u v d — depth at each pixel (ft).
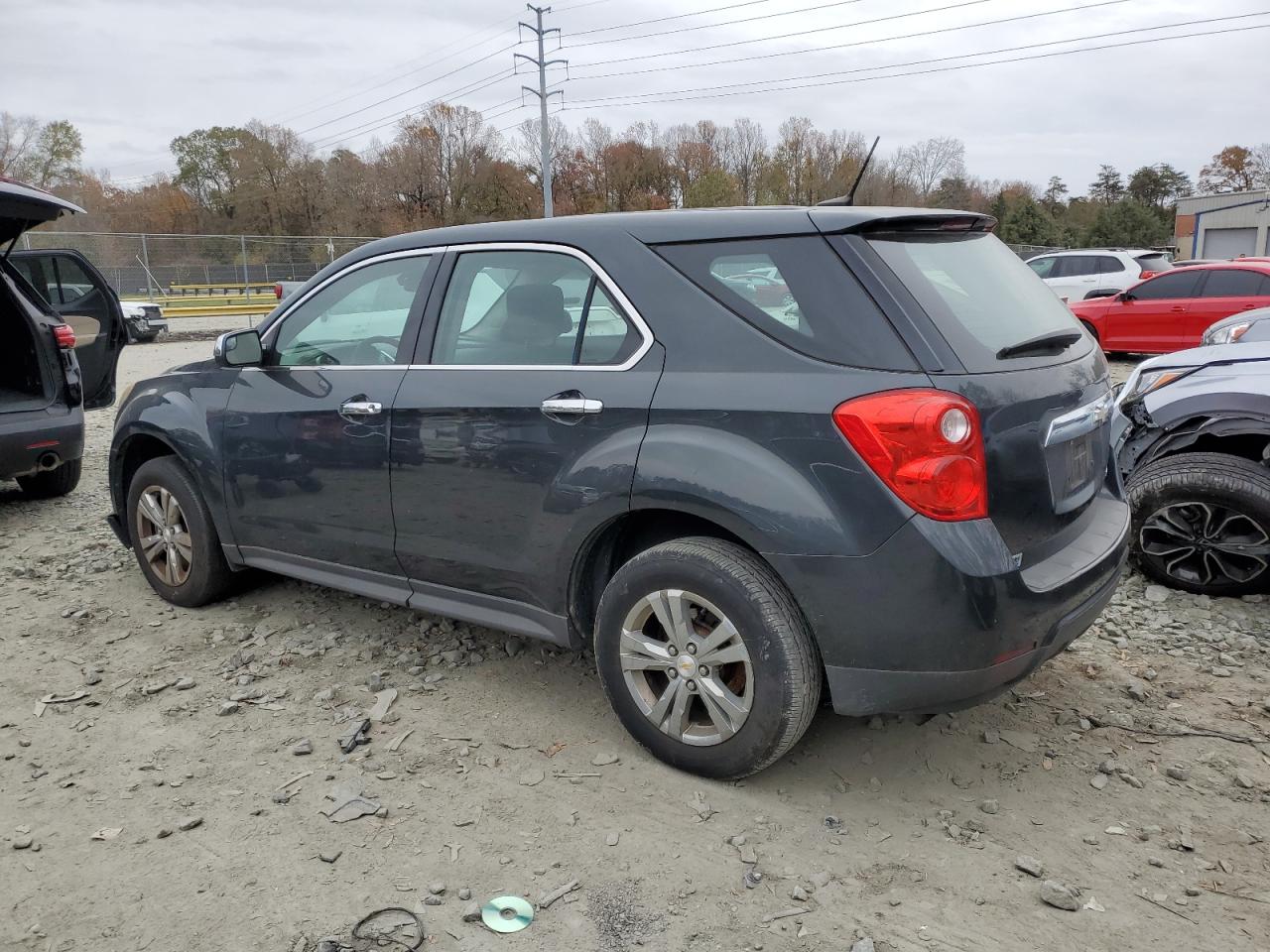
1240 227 153.69
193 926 7.75
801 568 8.52
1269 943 7.49
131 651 13.25
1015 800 9.48
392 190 225.76
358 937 7.61
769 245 9.11
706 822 9.12
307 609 14.64
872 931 7.66
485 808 9.38
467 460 10.70
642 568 9.57
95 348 24.98
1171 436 14.92
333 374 12.24
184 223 239.71
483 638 13.46
